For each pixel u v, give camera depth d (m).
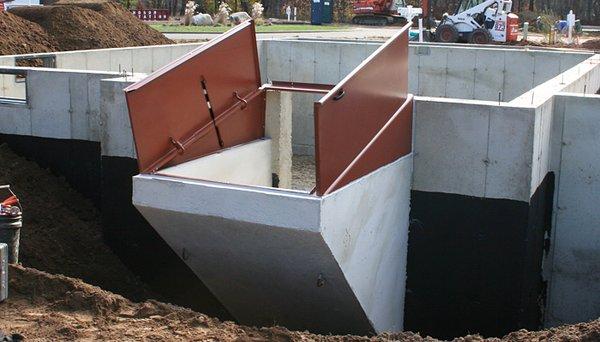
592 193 9.48
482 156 8.80
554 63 15.78
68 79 10.87
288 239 7.43
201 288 10.25
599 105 9.24
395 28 43.88
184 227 7.98
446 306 9.27
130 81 9.99
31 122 11.24
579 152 9.45
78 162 11.09
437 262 9.21
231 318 10.02
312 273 7.94
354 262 7.99
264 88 9.66
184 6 52.09
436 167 9.03
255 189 7.42
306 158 15.55
